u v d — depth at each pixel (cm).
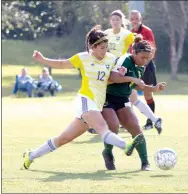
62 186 1484
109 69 1720
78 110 1712
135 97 2380
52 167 1850
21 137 2641
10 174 1705
